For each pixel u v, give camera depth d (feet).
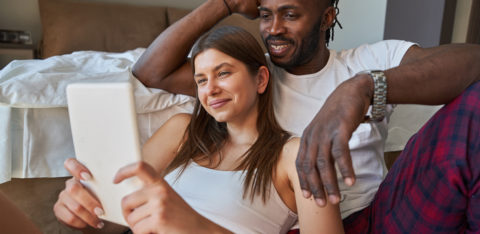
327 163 2.10
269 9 3.46
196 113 3.42
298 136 3.35
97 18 9.35
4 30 9.45
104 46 9.28
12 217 1.77
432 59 2.85
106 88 2.06
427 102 2.79
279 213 3.05
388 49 3.85
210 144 3.38
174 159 3.41
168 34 3.84
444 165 2.61
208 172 3.22
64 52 9.01
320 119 2.28
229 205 2.97
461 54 2.88
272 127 3.25
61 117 3.57
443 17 9.57
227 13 3.88
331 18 3.67
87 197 2.33
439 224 2.73
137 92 3.84
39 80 3.52
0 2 9.93
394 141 5.28
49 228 3.64
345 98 2.44
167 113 3.99
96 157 2.21
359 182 3.59
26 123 3.43
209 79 3.05
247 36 3.14
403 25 10.18
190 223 2.15
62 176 3.59
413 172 2.90
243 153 3.26
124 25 9.55
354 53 3.97
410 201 2.87
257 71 3.19
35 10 10.19
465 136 2.58
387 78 2.66
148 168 2.03
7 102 3.34
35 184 3.56
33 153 3.46
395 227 3.00
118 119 2.08
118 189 2.20
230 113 3.08
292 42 3.49
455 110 2.70
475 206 2.53
